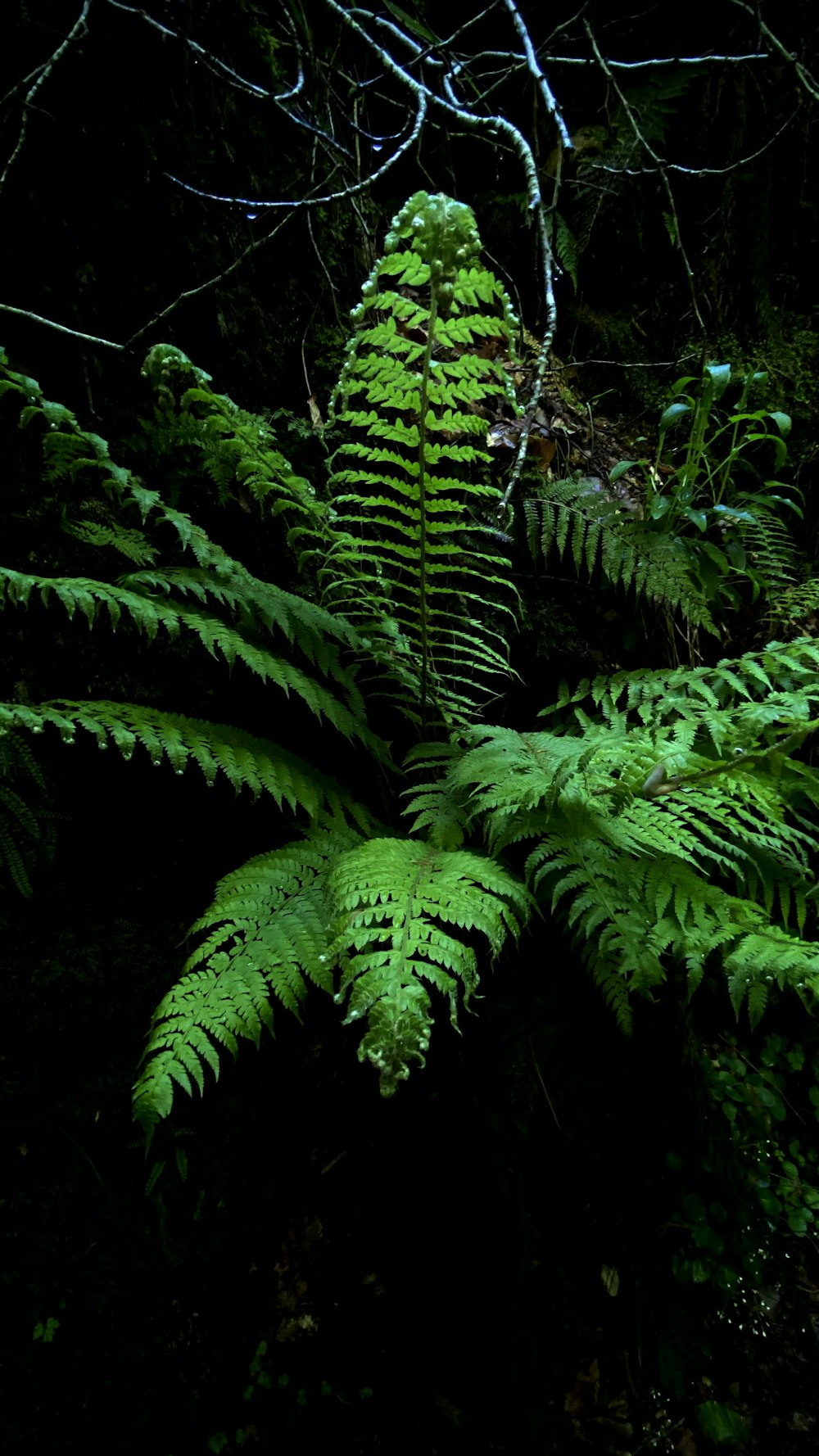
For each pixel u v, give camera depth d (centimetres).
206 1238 184
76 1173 171
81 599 133
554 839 149
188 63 203
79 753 171
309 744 207
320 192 245
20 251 169
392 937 116
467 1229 197
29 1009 169
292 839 199
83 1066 174
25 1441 161
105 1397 169
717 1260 187
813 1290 189
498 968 195
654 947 144
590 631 244
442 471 228
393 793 210
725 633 255
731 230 328
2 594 130
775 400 318
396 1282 195
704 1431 172
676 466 301
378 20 171
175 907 188
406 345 126
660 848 151
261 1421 181
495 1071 193
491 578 182
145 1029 182
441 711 199
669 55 322
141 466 186
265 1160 192
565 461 266
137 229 191
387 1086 100
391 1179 199
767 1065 216
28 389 141
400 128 319
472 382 132
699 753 184
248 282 221
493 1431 182
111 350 185
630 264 333
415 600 225
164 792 184
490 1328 193
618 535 225
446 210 115
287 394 229
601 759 144
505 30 325
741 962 142
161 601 153
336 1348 190
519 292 332
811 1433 172
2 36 167
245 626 179
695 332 335
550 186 318
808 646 166
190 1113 184
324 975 132
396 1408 186
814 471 313
